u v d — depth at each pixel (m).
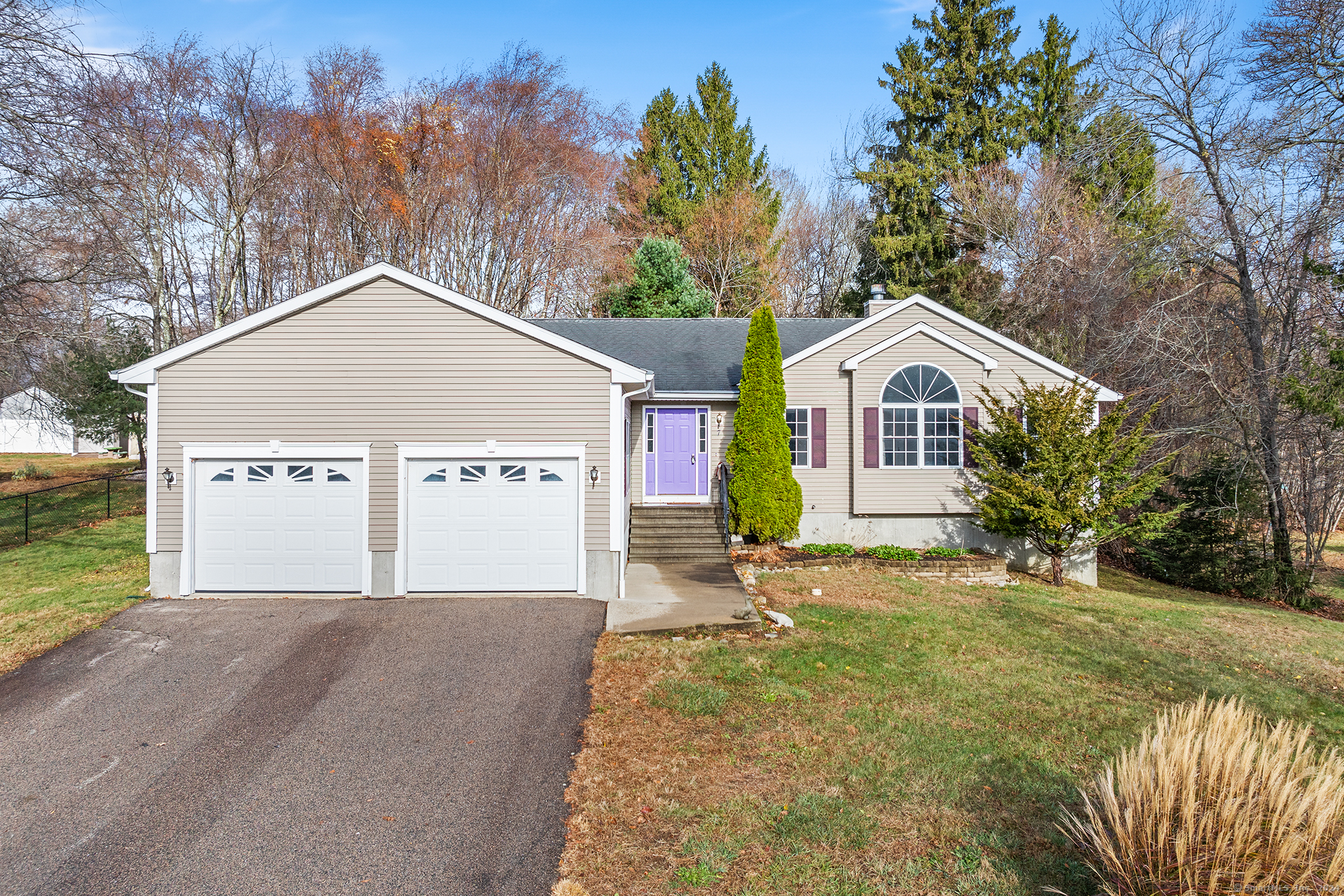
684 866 5.34
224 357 11.80
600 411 11.98
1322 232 17.11
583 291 32.91
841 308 39.09
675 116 41.53
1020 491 15.38
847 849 5.55
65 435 26.03
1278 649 11.84
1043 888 5.05
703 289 34.41
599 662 9.20
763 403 16.23
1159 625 12.82
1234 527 19.52
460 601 11.63
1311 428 18.30
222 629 10.27
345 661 9.19
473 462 12.00
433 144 29.31
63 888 5.21
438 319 11.91
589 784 6.46
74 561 14.39
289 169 28.03
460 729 7.50
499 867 5.41
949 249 33.75
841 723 7.77
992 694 8.79
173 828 5.89
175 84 25.23
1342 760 5.07
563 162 29.94
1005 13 34.31
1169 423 21.31
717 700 8.17
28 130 15.32
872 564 15.57
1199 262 19.73
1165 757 4.99
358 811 6.10
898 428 17.08
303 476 11.92
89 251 19.36
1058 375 16.97
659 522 15.80
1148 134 20.67
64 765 6.83
